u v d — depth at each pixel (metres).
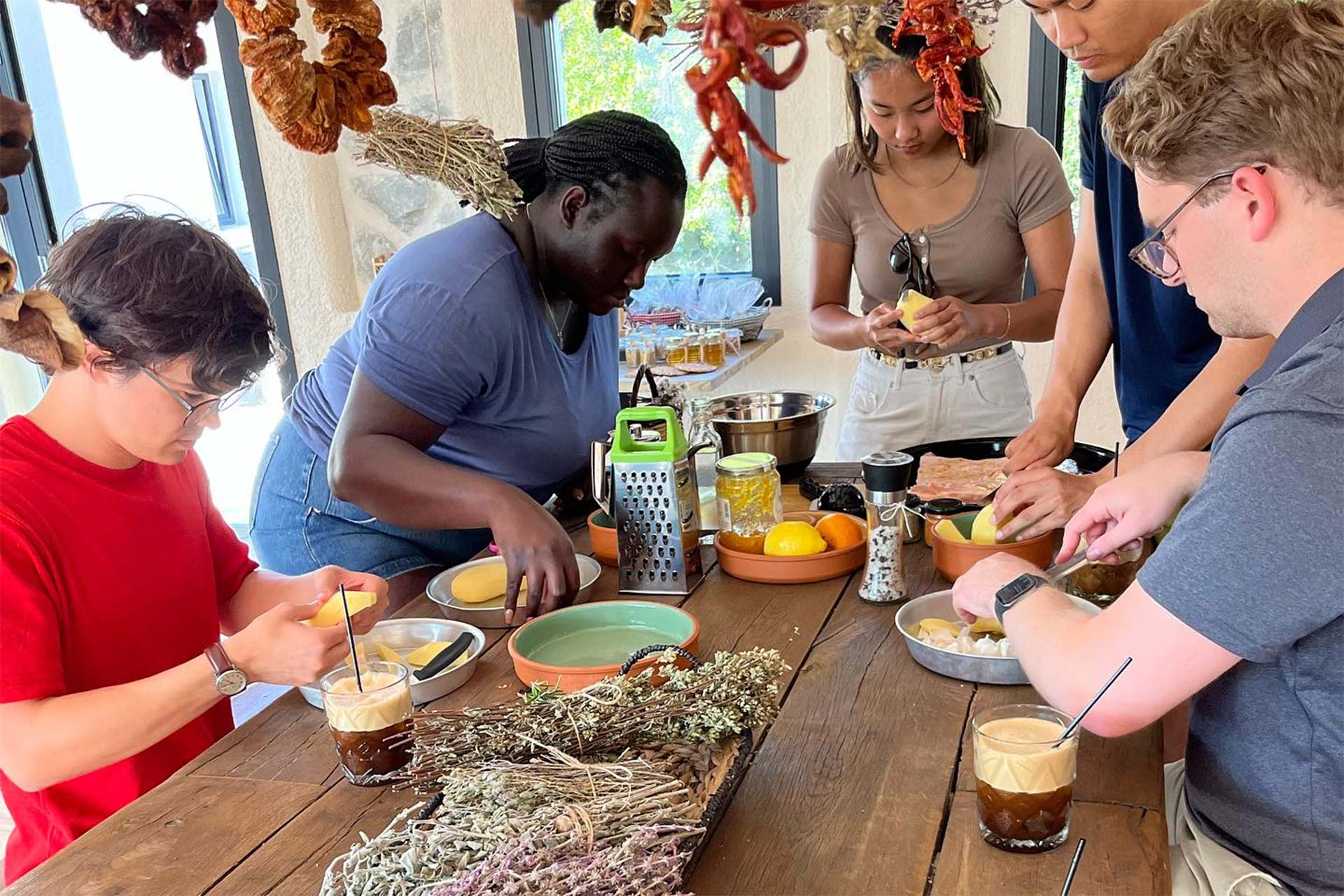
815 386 4.02
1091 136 1.96
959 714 1.23
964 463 1.96
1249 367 1.53
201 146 4.42
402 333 1.67
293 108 0.98
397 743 1.14
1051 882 0.94
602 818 0.93
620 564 1.65
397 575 2.06
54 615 1.25
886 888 0.94
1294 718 1.00
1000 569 1.27
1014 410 2.58
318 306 4.40
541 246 1.80
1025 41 3.36
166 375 1.21
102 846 1.06
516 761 1.07
